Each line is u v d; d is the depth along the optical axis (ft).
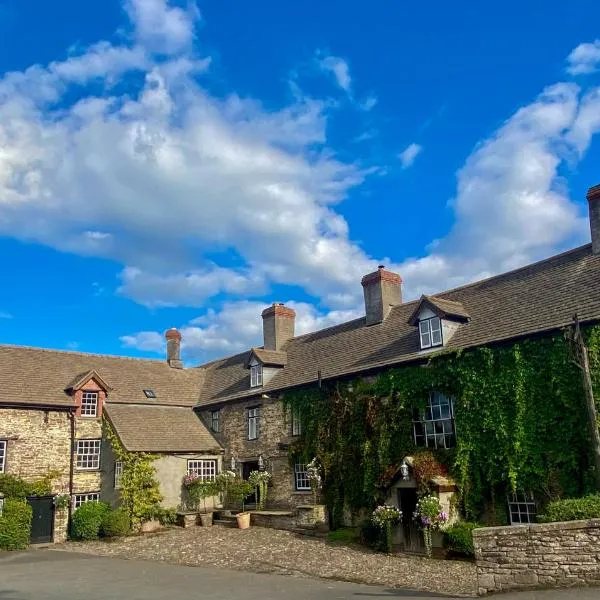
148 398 97.86
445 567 50.01
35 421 84.28
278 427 82.74
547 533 35.73
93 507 81.20
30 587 45.55
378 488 63.77
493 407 57.06
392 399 66.69
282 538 68.23
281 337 97.09
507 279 70.38
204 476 88.89
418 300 80.18
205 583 45.50
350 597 38.42
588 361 51.42
